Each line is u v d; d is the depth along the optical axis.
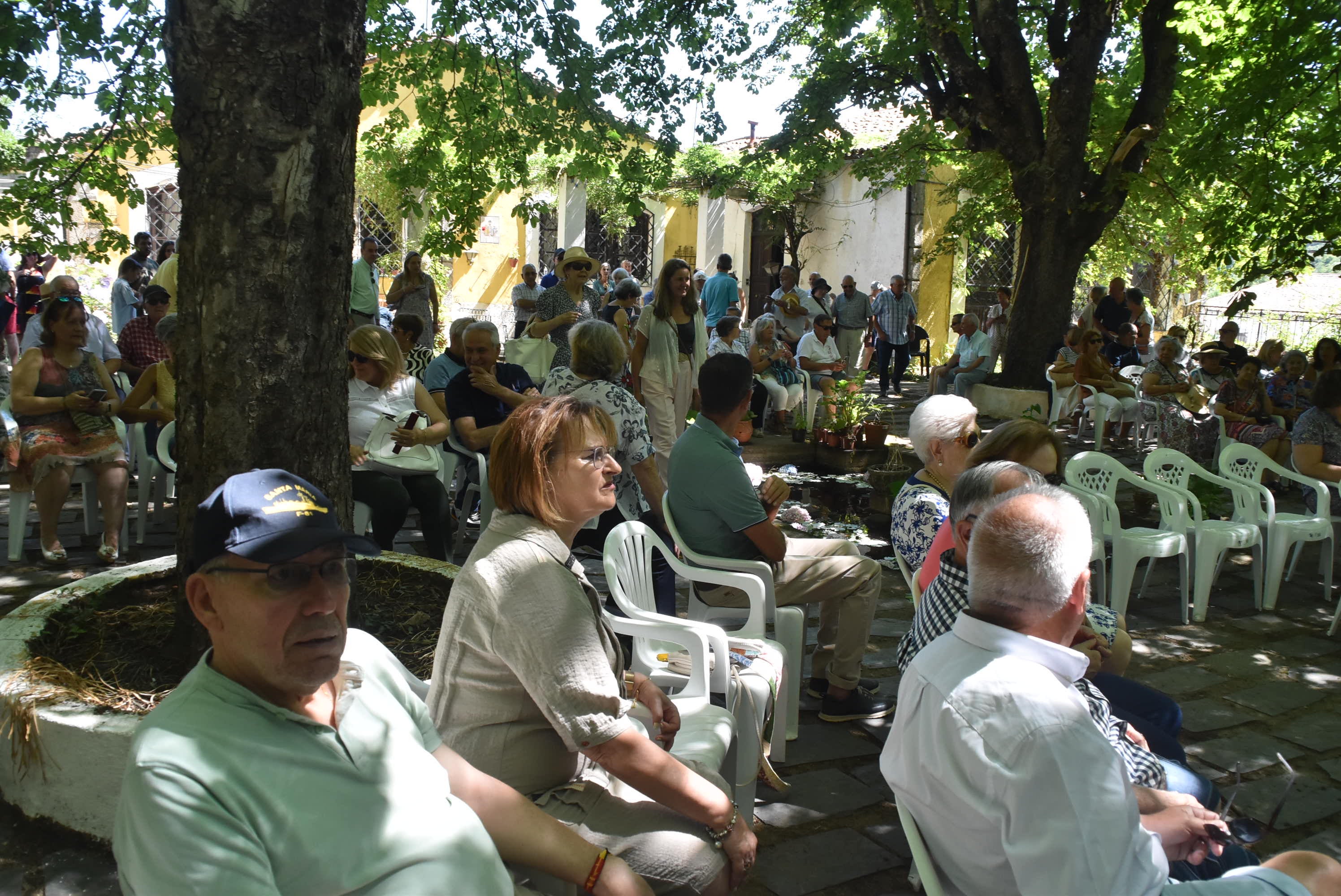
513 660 2.19
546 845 2.06
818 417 9.91
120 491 5.60
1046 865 1.78
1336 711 4.48
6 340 12.41
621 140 8.05
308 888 1.65
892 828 3.34
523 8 7.41
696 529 4.05
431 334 12.16
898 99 13.40
